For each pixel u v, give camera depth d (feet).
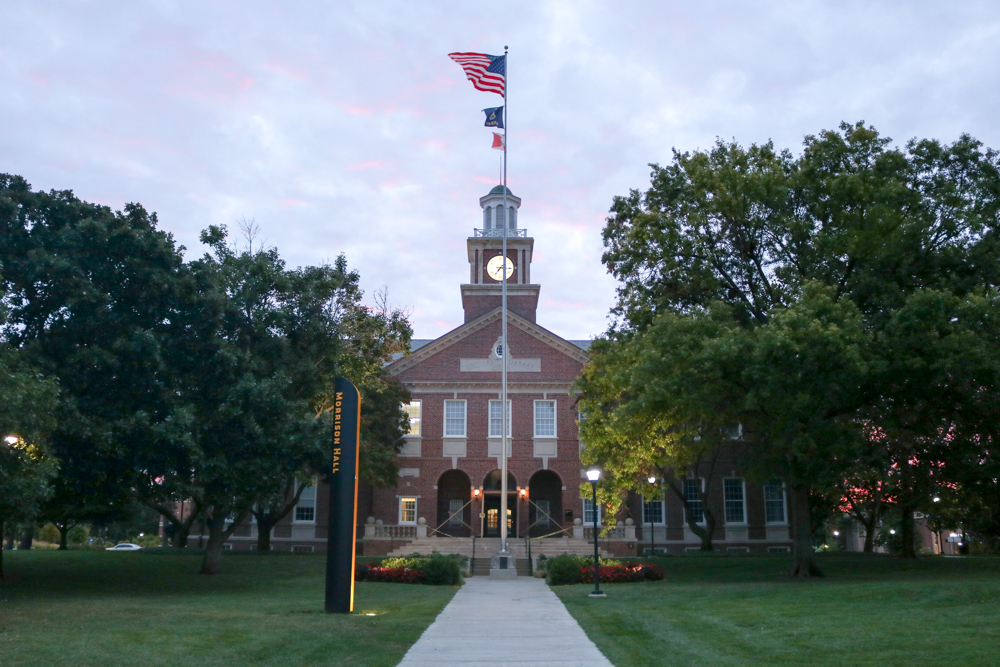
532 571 130.00
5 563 117.80
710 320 90.33
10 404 63.36
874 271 95.30
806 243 100.27
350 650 46.44
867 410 91.35
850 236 92.32
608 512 117.39
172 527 195.52
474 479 173.68
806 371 82.28
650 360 89.35
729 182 100.53
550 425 176.14
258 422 91.50
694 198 105.09
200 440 87.86
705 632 53.31
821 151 100.22
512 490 180.04
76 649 44.80
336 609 64.18
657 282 113.50
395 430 158.92
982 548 185.06
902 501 116.37
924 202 96.68
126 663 41.22
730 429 103.30
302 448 92.17
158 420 86.12
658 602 73.41
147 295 87.35
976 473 93.04
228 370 90.53
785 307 96.63
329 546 65.26
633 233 108.27
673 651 46.14
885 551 223.92
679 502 178.81
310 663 42.42
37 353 80.64
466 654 45.93
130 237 85.56
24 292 82.28
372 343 126.00
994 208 95.50
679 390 87.81
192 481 88.69
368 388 138.31
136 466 86.43
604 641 50.31
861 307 95.96
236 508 103.81
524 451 174.81
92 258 85.25
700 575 110.11
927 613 56.18
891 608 60.34
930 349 81.35
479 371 177.99
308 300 102.12
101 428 79.66
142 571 113.29
